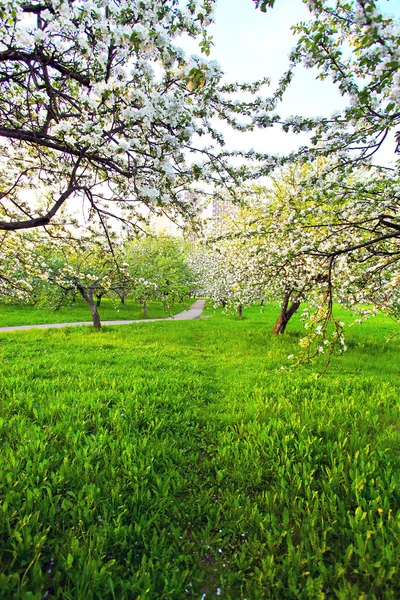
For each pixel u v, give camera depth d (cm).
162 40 228
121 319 2369
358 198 487
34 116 346
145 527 254
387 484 298
